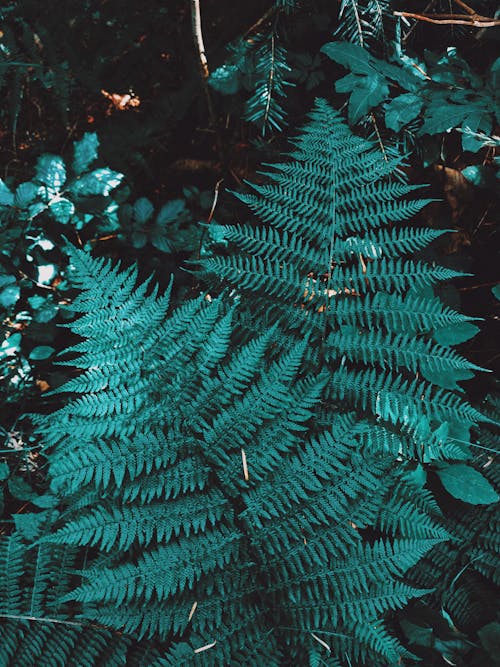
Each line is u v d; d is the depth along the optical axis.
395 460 0.80
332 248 0.83
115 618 0.72
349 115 0.94
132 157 1.14
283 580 0.75
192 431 0.77
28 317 1.04
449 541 0.85
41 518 0.83
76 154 1.03
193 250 1.04
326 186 0.86
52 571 0.80
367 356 0.80
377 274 0.81
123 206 1.05
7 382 1.03
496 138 0.93
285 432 0.76
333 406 0.81
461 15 0.98
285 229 0.83
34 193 1.01
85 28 1.10
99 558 0.79
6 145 1.19
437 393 0.78
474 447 0.86
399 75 0.96
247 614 0.74
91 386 0.76
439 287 0.98
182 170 1.17
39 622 0.77
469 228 1.05
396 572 0.73
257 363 0.80
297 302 0.83
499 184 1.00
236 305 0.82
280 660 0.75
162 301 0.78
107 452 0.74
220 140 1.13
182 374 0.77
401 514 0.76
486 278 1.05
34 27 1.11
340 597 0.73
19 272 1.02
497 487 0.85
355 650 0.72
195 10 0.99
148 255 1.08
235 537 0.74
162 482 0.75
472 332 0.91
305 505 0.75
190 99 1.13
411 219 1.04
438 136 1.00
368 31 0.99
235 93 1.09
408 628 0.79
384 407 0.78
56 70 1.07
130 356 0.77
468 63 1.05
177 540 0.78
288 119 1.08
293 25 1.04
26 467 0.98
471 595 0.84
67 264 1.05
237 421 0.76
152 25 1.13
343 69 1.05
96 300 0.78
